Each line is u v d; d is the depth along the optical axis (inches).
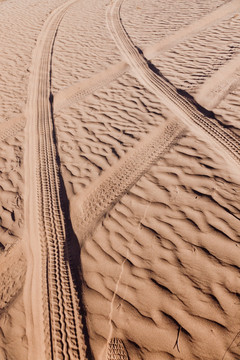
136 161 147.9
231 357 76.9
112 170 146.1
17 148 174.6
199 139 152.0
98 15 362.3
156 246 106.6
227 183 123.5
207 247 101.6
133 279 99.2
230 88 185.2
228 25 266.2
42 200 138.5
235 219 108.3
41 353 88.4
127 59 252.5
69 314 95.4
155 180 133.6
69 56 275.7
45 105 213.0
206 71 209.3
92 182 142.1
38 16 386.9
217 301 87.6
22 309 99.0
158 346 82.9
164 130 165.5
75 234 120.0
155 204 122.0
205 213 113.2
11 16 399.2
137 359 81.7
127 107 194.5
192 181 128.4
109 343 86.4
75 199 135.6
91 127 182.2
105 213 124.5
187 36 266.7
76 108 203.8
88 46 289.3
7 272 111.0
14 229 127.3
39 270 109.4
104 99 207.8
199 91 190.9
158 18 319.6
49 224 126.4
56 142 175.0
